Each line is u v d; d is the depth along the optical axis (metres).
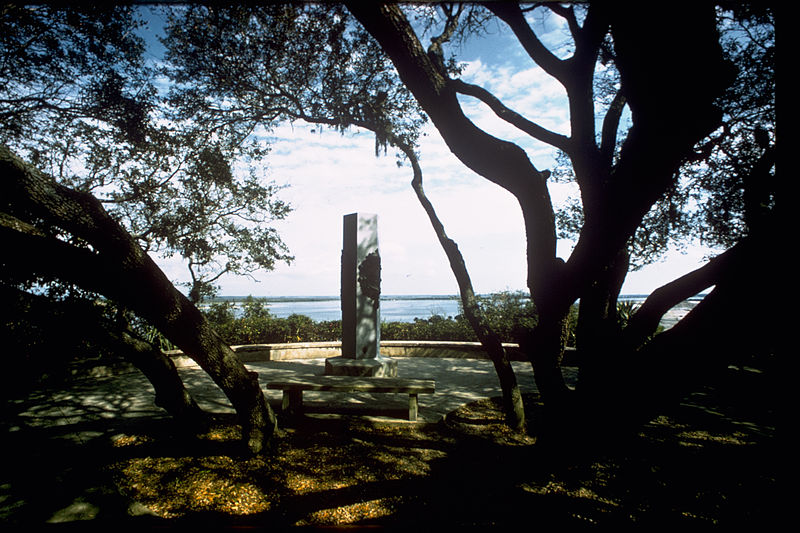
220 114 7.45
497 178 3.08
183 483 3.83
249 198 11.05
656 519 3.28
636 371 2.04
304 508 3.46
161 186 9.19
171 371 4.71
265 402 4.54
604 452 2.36
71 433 4.94
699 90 1.99
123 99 6.94
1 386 6.47
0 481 3.69
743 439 5.13
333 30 6.27
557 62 4.23
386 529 1.56
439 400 6.77
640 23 1.94
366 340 8.62
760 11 4.30
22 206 2.96
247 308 12.98
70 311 4.34
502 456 4.57
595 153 4.20
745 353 1.78
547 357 3.68
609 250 2.69
